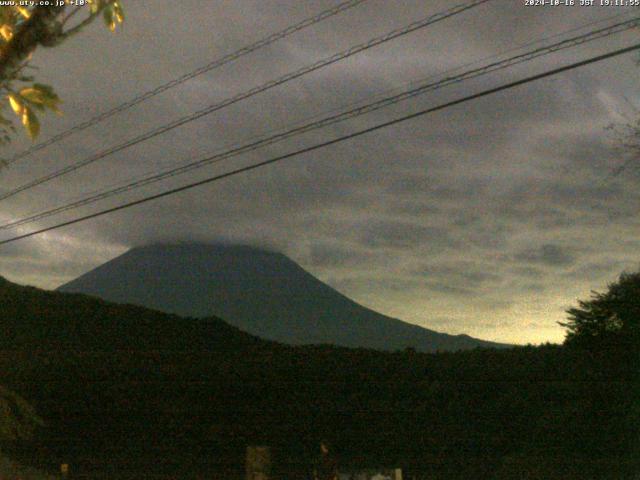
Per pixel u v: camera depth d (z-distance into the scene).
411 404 28.25
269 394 30.59
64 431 30.06
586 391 24.09
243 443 28.89
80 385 31.91
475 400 27.20
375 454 26.95
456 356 30.80
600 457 22.69
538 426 24.33
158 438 29.53
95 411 30.88
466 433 26.27
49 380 32.28
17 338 41.53
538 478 22.72
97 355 35.88
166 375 32.31
